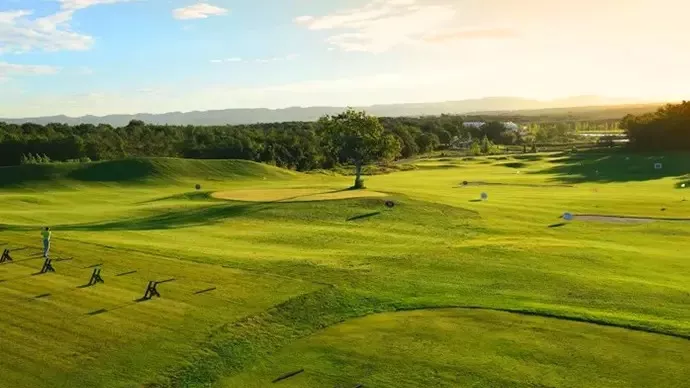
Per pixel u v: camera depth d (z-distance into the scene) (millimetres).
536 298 25344
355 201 51344
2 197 65062
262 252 34031
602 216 50188
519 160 139375
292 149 138375
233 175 94562
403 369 18344
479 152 176125
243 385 17766
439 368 18328
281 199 54188
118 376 18281
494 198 62969
